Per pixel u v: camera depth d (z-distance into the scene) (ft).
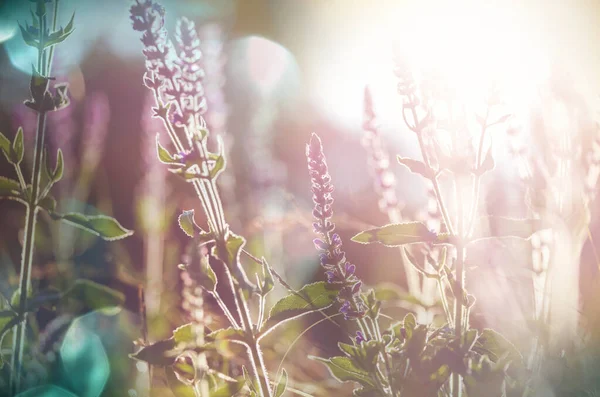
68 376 2.81
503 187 2.73
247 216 3.48
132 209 3.83
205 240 2.26
